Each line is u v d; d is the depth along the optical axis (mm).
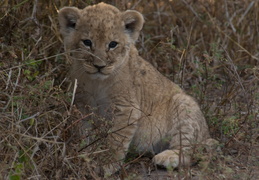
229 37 15352
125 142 11125
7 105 9953
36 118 10016
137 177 9461
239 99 13438
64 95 10703
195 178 9773
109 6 11289
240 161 10766
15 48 11914
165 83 12180
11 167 8781
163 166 10570
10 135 9398
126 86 11320
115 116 11273
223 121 11984
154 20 16766
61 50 12992
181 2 16953
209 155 9602
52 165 9297
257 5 16500
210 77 13508
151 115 11297
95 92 11305
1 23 12164
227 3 17000
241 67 14430
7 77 10875
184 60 13711
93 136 10359
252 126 11594
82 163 9484
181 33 16047
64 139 9734
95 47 10703
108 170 10047
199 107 12094
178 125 11586
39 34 12789
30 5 13328
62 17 11188
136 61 11727
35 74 11062
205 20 16422
